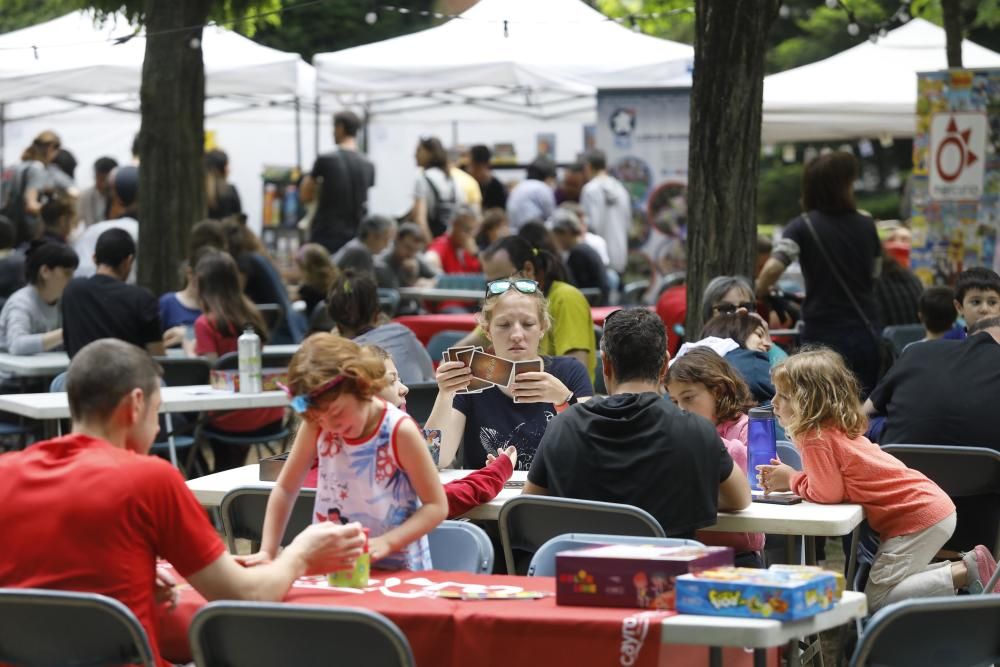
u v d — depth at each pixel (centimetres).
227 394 912
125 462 434
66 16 1605
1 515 432
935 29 1856
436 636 400
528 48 1570
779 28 3184
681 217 1700
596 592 402
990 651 434
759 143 939
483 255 921
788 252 996
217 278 1048
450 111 2380
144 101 1310
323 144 2358
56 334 1093
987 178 1127
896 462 598
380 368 477
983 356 720
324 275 1335
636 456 537
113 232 1056
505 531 547
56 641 419
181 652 457
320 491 494
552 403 669
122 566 426
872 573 599
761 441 604
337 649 398
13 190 1797
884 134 1825
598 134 1712
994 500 680
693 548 418
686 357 630
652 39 1590
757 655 405
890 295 1134
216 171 1822
